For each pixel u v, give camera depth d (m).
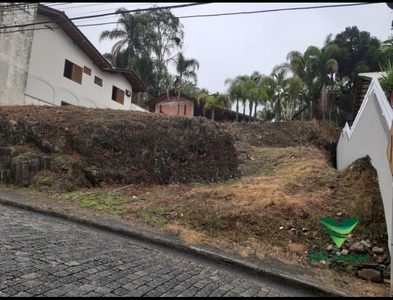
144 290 3.43
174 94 27.34
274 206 6.72
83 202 7.41
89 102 20.52
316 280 4.57
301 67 23.16
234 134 16.30
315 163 10.99
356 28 28.33
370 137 7.64
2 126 10.06
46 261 3.80
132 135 10.31
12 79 14.37
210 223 6.30
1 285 3.03
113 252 4.63
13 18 14.29
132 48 30.91
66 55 18.58
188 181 9.84
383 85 8.16
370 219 5.95
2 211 6.29
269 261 5.11
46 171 8.77
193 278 4.08
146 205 7.32
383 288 4.50
